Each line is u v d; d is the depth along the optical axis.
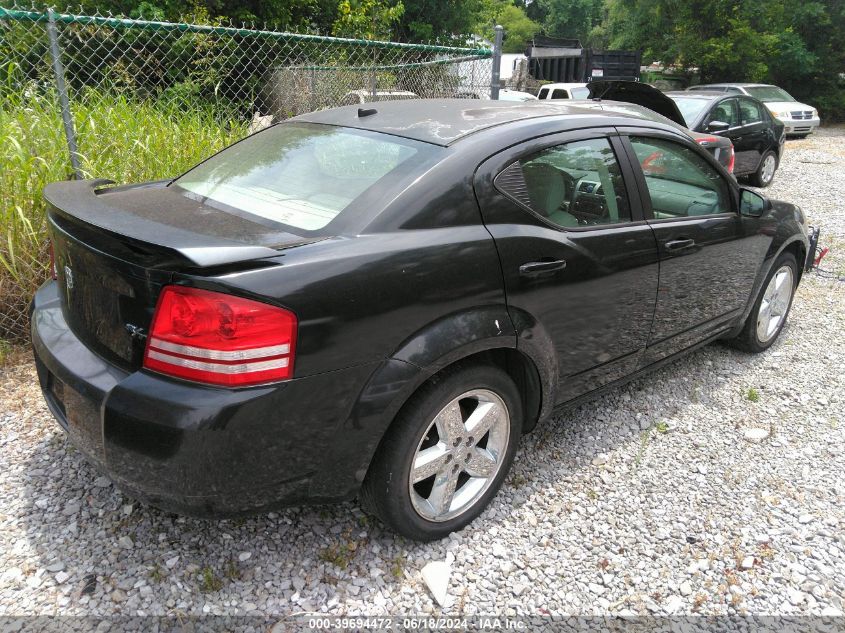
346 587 2.34
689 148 3.60
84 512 2.61
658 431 3.49
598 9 66.69
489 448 2.71
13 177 3.93
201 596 2.26
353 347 2.08
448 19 18.81
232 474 1.96
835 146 17.41
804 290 5.88
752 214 3.83
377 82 7.51
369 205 2.33
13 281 3.98
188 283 1.90
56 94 4.81
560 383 2.93
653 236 3.17
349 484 2.22
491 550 2.57
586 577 2.47
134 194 2.82
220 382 1.91
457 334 2.32
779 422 3.64
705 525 2.78
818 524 2.81
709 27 26.03
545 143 2.79
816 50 27.22
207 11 11.62
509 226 2.55
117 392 1.98
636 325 3.21
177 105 5.59
